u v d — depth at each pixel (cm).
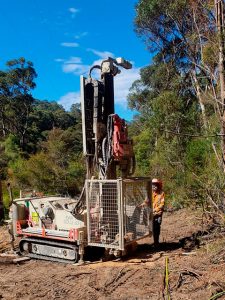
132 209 819
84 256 849
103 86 845
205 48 1005
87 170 835
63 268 785
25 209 904
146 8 2186
